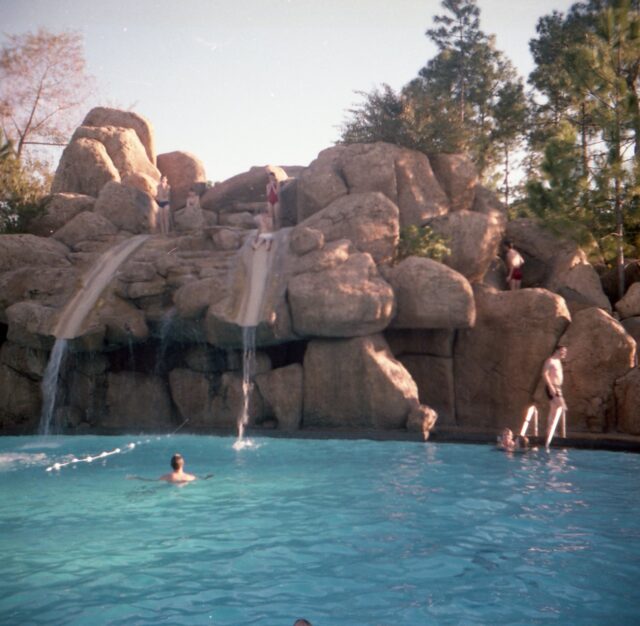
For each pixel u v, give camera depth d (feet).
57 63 121.49
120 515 31.32
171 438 56.34
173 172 99.09
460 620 19.26
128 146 94.68
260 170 88.89
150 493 35.96
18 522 30.25
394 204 62.80
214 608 20.30
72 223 75.61
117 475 41.14
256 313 56.90
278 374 58.03
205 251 66.49
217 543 26.76
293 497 34.58
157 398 62.49
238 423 59.16
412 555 25.07
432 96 76.84
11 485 38.32
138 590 21.79
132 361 64.23
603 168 66.49
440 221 65.10
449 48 151.23
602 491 35.27
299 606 20.40
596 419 53.36
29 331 60.59
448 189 70.33
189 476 39.42
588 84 68.08
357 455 46.88
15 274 65.05
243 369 59.98
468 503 32.89
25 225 80.12
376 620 19.33
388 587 21.90
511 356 57.00
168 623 19.22
